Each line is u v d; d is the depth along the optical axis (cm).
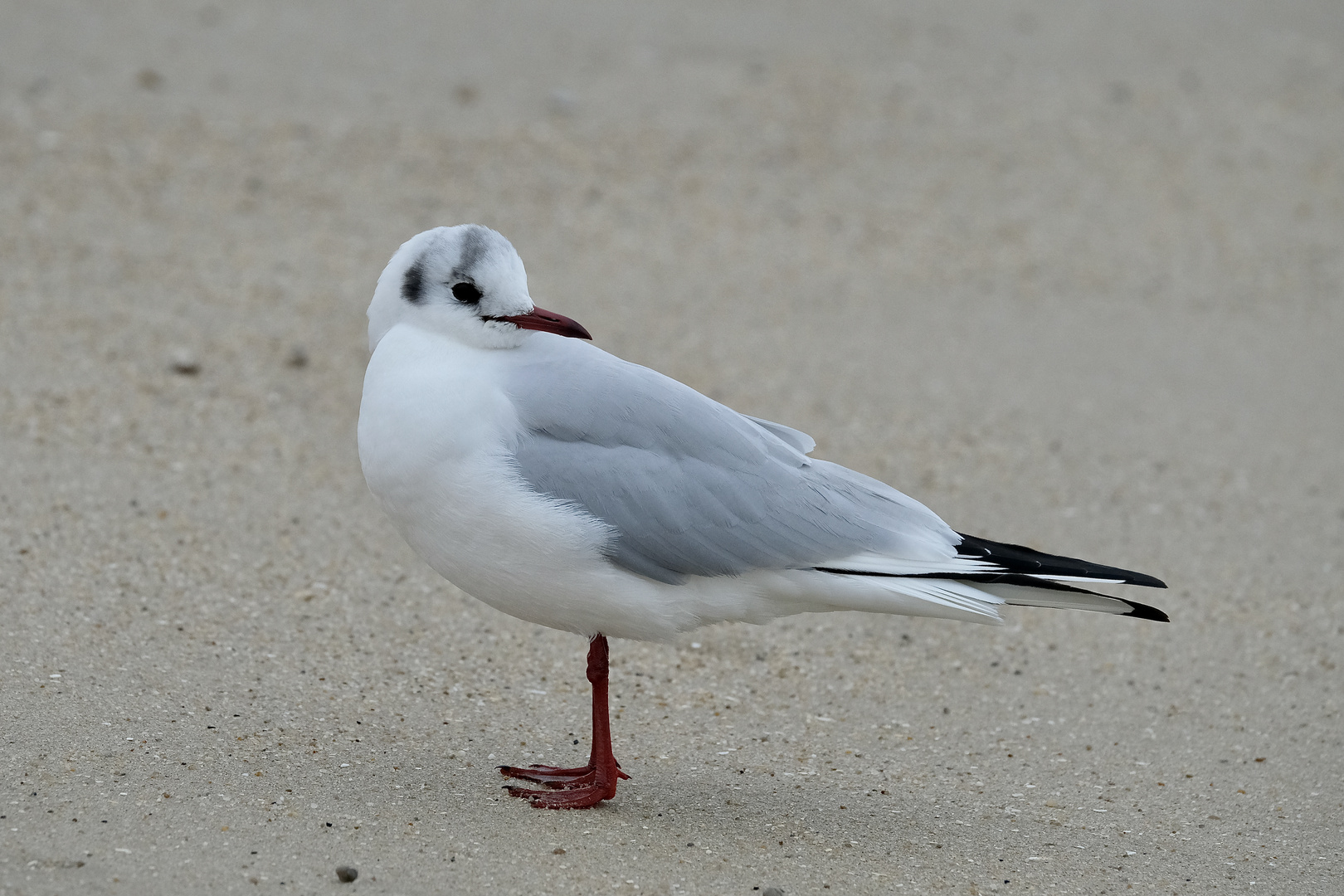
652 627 851
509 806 838
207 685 945
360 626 1061
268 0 2466
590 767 873
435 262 852
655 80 2317
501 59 2330
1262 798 925
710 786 896
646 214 1919
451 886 739
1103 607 840
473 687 998
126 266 1623
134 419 1327
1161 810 905
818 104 2298
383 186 1891
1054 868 821
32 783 796
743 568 833
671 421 841
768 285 1772
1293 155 2269
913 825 864
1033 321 1744
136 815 775
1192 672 1093
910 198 2044
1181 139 2298
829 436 1433
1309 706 1046
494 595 854
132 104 2017
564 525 809
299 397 1418
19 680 913
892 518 855
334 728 913
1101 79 2511
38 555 1084
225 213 1780
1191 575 1233
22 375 1367
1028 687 1068
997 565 834
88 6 2338
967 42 2638
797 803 881
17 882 704
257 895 713
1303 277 1908
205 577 1096
